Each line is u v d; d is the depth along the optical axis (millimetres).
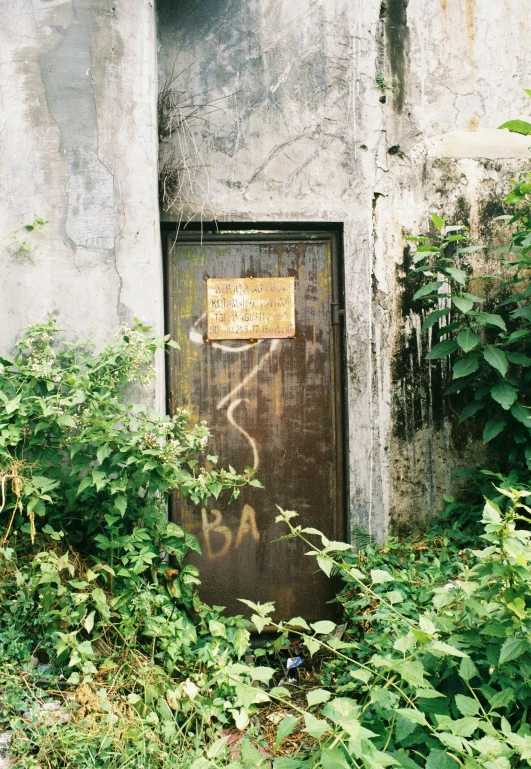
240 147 3303
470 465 3459
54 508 2527
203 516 3330
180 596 2701
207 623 2838
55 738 1946
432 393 3434
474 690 1916
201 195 3287
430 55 3436
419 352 3432
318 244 3375
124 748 1938
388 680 1782
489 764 1430
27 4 2779
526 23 3469
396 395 3428
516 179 3467
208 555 3334
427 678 1952
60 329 2658
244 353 3350
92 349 2779
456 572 2949
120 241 2807
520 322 3459
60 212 2795
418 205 3436
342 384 3377
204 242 3340
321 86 3326
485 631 1773
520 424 3174
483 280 3461
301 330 3367
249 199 3303
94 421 2369
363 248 3330
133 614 2418
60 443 2516
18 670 2150
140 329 2684
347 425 3340
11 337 2785
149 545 2512
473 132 3461
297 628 3328
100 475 2336
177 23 3293
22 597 2275
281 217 3307
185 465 3322
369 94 3355
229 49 3303
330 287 3377
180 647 2441
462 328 3207
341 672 2705
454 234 3443
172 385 3322
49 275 2793
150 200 2820
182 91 3297
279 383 3359
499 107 3471
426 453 3445
